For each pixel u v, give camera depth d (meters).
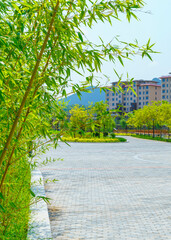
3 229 2.88
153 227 5.29
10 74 2.04
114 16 2.37
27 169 3.69
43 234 3.91
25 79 2.43
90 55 2.34
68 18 2.37
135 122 52.19
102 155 17.72
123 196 7.55
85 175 10.62
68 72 2.39
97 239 4.68
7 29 2.38
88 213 6.07
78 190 8.18
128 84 2.59
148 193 7.90
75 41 2.50
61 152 19.41
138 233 4.98
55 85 2.54
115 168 12.45
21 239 3.47
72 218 5.73
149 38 2.36
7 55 2.35
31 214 4.76
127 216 5.90
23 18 2.46
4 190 3.13
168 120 37.62
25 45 2.30
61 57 2.40
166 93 97.69
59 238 4.71
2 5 2.00
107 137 34.66
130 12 2.36
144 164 13.78
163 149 22.70
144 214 6.04
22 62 2.46
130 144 29.03
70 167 12.57
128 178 10.12
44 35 2.56
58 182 9.26
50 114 2.79
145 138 42.66
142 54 2.41
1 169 2.56
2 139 2.39
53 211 6.19
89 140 30.62
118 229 5.16
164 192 8.03
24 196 3.85
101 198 7.31
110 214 6.02
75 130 2.57
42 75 2.46
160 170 11.95
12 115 2.34
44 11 2.27
